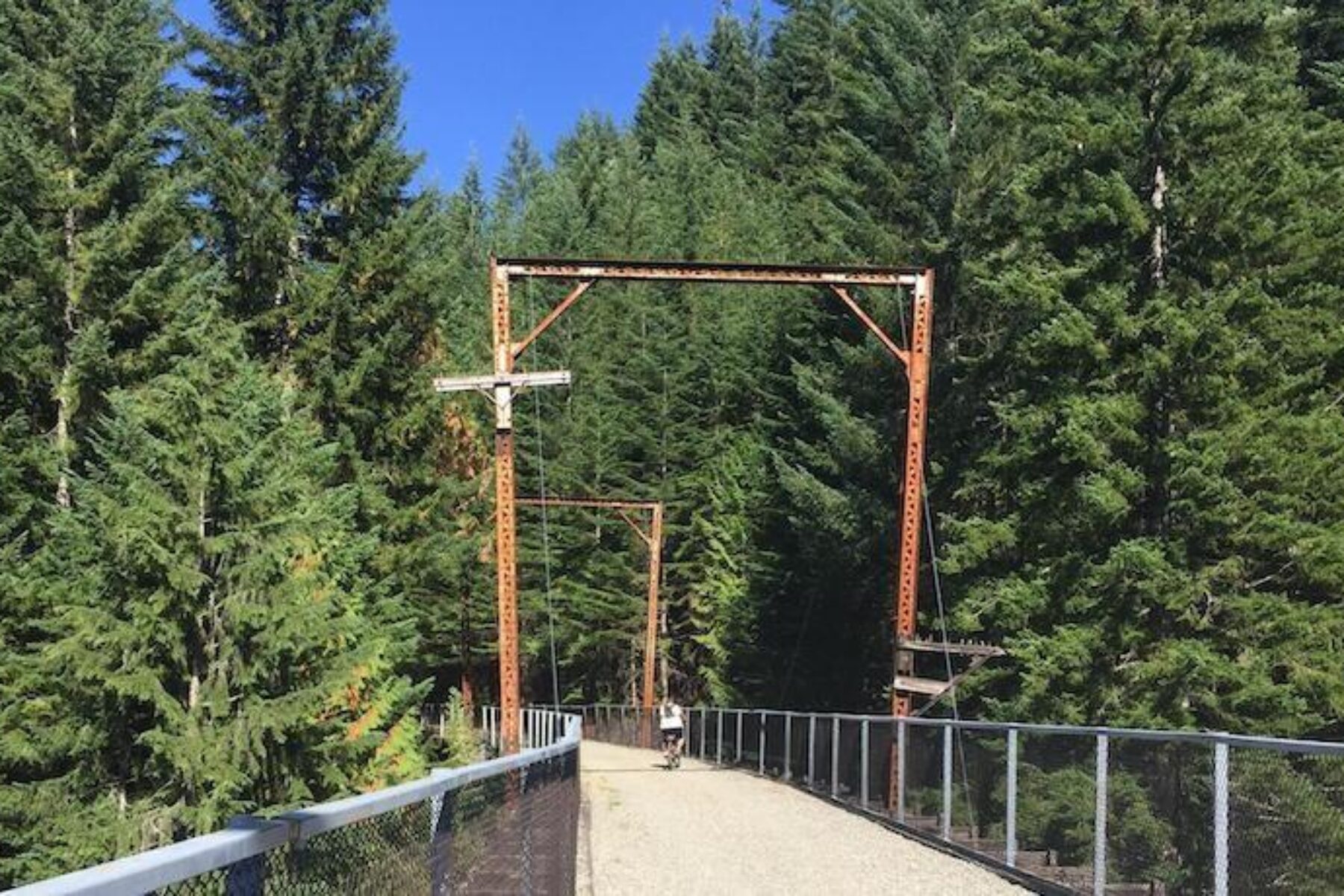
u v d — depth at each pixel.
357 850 3.54
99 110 26.91
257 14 32.88
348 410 31.06
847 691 42.84
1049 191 23.73
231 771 14.79
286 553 16.19
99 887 2.13
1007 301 24.12
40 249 24.25
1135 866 9.80
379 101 33.81
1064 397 22.41
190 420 16.34
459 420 41.34
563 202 89.12
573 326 72.44
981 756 14.42
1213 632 20.98
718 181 85.69
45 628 15.88
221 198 30.92
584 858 13.91
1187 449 20.53
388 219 33.62
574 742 10.82
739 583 53.91
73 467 23.34
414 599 35.69
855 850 15.49
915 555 24.17
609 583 65.00
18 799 15.20
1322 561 20.22
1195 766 8.87
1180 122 21.95
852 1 43.16
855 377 37.69
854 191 39.00
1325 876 7.05
